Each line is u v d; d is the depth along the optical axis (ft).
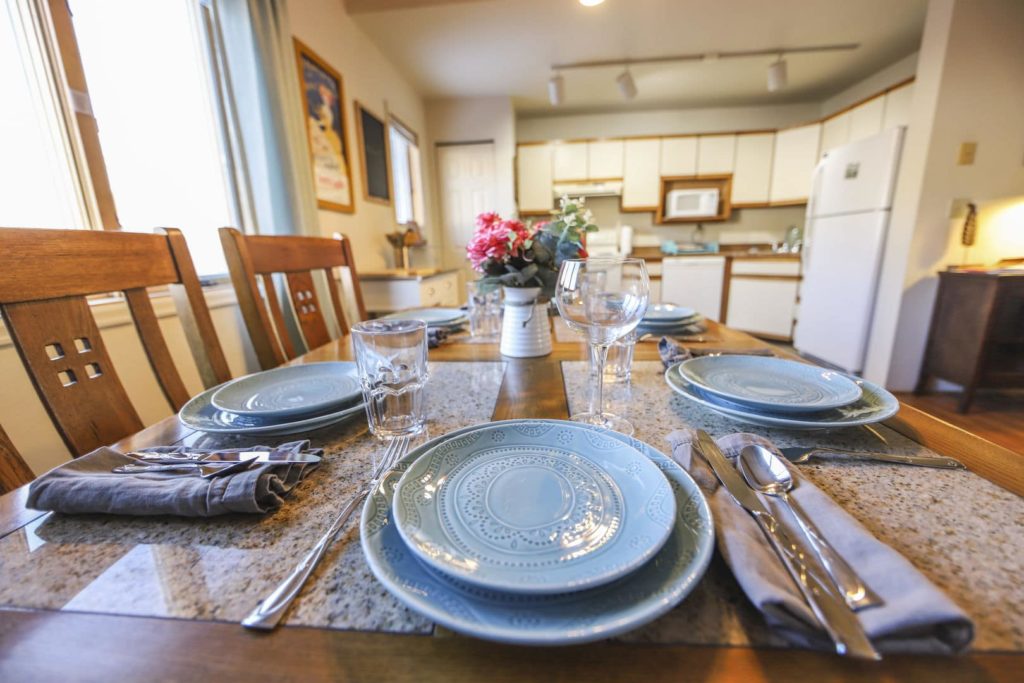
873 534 1.12
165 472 1.42
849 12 8.75
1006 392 8.64
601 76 11.71
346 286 5.05
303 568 1.06
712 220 15.28
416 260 13.03
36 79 3.56
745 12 8.68
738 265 13.41
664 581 0.91
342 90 7.93
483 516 1.13
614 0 8.14
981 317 7.39
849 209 9.31
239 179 5.18
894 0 8.33
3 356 3.31
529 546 1.02
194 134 5.10
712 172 14.40
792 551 1.02
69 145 3.77
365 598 0.98
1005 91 7.22
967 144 7.48
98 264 2.31
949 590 0.93
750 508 1.18
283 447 1.59
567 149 14.75
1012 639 0.82
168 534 1.20
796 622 0.82
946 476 1.42
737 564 0.95
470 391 2.39
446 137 13.69
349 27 8.38
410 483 1.21
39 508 1.25
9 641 0.87
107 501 1.24
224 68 4.96
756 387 2.12
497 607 0.86
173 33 4.80
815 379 2.16
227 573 1.05
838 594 0.88
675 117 15.06
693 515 1.10
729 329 3.85
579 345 3.51
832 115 12.51
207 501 1.23
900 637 0.80
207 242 5.32
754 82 12.44
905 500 1.28
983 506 1.25
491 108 13.38
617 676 0.80
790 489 1.26
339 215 7.93
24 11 3.46
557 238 3.02
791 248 14.39
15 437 3.41
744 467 1.38
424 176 13.37
